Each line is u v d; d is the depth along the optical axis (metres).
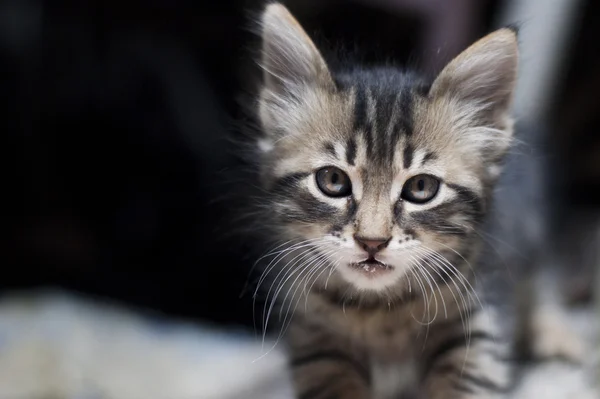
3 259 0.66
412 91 0.35
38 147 0.67
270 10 0.36
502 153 0.36
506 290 0.41
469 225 0.35
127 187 0.67
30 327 0.51
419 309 0.35
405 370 0.36
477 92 0.35
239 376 0.46
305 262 0.35
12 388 0.45
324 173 0.34
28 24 0.65
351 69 0.39
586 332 0.47
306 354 0.36
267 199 0.36
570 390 0.40
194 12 0.63
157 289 0.64
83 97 0.65
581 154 0.68
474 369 0.35
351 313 0.35
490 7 0.56
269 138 0.36
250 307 0.60
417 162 0.34
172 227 0.65
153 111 0.65
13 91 0.66
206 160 0.64
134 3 0.63
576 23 0.57
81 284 0.65
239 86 0.56
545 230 0.47
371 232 0.33
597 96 0.63
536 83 0.52
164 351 0.50
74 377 0.46
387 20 0.56
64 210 0.68
